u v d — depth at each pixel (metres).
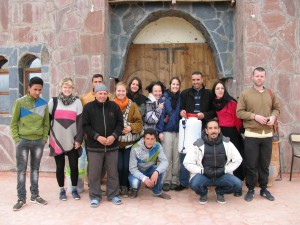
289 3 5.30
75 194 4.31
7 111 6.02
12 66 5.91
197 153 4.07
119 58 6.04
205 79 6.38
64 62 5.66
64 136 4.11
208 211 3.84
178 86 4.66
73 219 3.62
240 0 5.45
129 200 4.25
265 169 4.25
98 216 3.70
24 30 5.87
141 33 6.45
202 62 6.40
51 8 5.78
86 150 4.23
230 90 6.04
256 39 5.30
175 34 6.45
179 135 4.55
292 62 5.32
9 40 5.93
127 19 6.01
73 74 5.61
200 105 4.56
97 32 5.52
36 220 3.61
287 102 5.34
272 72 5.32
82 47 5.57
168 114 4.64
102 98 3.96
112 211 3.86
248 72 5.30
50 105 4.16
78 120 4.17
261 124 4.14
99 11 5.51
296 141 5.29
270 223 3.47
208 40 6.22
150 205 4.05
